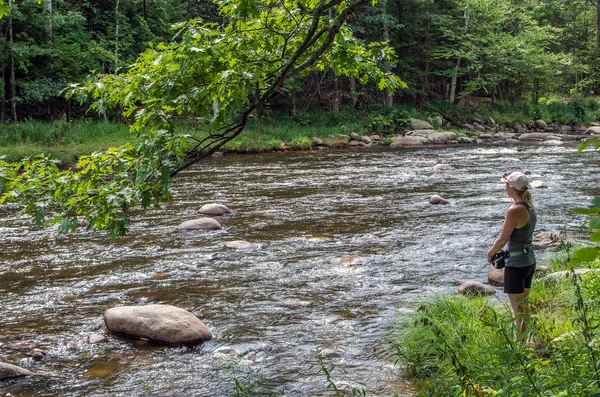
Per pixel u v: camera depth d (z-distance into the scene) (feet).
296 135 107.45
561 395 9.97
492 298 22.61
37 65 101.30
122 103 12.34
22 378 17.98
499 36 144.05
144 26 106.73
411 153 92.43
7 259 32.17
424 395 11.91
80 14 104.83
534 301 20.70
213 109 13.07
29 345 20.44
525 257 17.40
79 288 26.91
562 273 23.49
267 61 12.49
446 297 21.54
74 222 12.38
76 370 18.56
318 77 135.64
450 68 151.23
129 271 29.55
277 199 50.52
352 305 24.04
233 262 30.96
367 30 132.77
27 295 25.98
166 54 11.59
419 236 36.19
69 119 100.83
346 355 19.07
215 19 117.50
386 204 47.44
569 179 58.90
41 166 12.87
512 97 164.45
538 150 93.20
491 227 38.32
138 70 12.37
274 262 30.83
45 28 98.99
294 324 22.13
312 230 38.37
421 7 138.00
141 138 12.50
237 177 64.75
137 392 16.99
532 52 150.92
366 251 32.83
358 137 114.01
